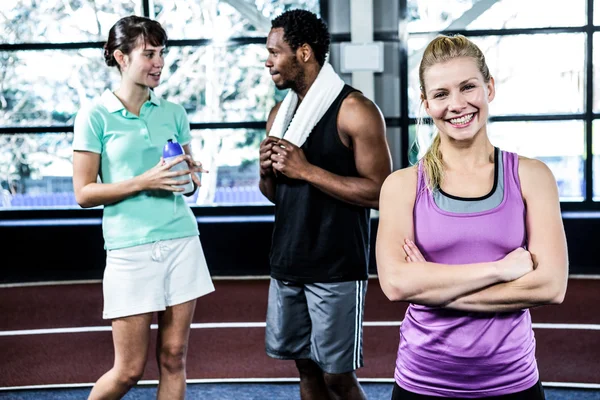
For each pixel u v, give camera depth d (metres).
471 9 6.84
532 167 1.67
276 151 2.48
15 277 6.70
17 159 7.09
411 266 1.64
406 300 1.66
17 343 4.62
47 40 7.00
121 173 2.53
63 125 7.07
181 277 2.57
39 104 7.06
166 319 2.59
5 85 7.03
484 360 1.64
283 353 2.65
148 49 2.49
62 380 3.84
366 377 3.79
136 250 2.50
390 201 1.73
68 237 6.71
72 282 6.53
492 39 6.89
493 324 1.65
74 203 7.13
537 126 6.95
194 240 2.62
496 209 1.65
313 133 2.53
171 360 2.60
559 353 4.18
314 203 2.51
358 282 2.53
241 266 6.73
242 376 3.85
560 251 1.63
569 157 6.94
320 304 2.52
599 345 4.33
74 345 4.54
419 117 1.77
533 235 1.65
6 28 6.97
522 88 6.93
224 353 4.29
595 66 6.84
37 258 6.72
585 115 6.87
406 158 6.88
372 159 2.48
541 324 4.85
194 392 3.61
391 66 6.75
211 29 6.98
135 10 6.97
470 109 1.62
